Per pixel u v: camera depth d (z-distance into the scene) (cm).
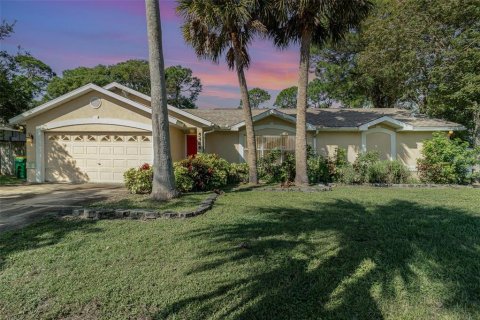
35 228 633
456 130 1572
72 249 507
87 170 1421
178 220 700
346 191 1161
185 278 403
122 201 909
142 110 1382
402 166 1441
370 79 2486
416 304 344
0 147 1923
